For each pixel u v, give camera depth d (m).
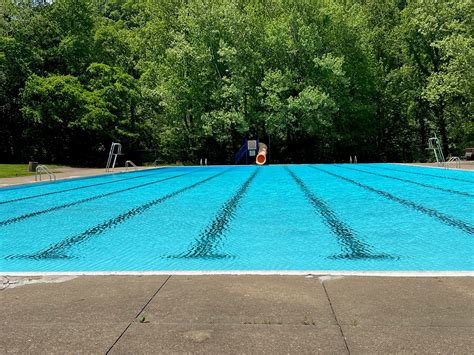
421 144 29.66
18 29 25.97
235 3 27.81
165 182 13.52
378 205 7.76
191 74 26.16
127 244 5.07
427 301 2.72
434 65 26.78
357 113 26.72
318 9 26.25
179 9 29.33
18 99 25.91
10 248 4.91
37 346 2.21
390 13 30.02
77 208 8.01
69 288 3.12
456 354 2.05
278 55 26.20
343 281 3.16
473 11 21.42
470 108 24.22
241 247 4.82
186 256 4.47
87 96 25.56
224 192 10.38
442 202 8.01
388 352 2.07
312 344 2.17
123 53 31.36
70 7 28.45
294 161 28.47
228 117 24.80
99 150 28.89
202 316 2.54
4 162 27.73
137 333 2.33
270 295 2.88
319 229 5.74
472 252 4.41
